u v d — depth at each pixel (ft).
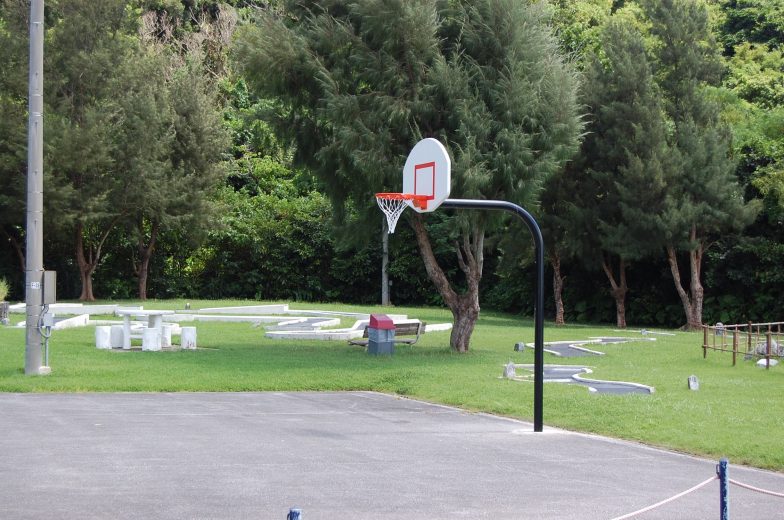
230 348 76.95
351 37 75.56
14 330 84.94
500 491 29.04
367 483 29.84
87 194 129.59
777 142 131.54
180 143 143.23
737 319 132.87
